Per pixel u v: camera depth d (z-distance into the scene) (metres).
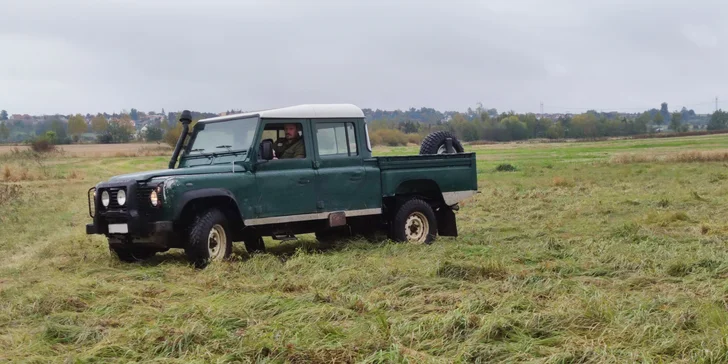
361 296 7.20
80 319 6.57
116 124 134.25
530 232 12.77
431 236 11.91
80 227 15.78
